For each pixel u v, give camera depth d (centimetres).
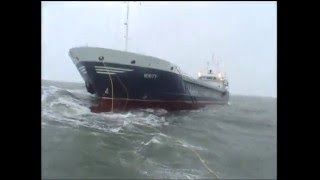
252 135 2269
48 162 1315
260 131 2462
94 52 2278
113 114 2347
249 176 1366
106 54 2273
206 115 3011
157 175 1284
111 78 2320
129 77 2341
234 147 1847
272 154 1741
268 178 1347
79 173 1240
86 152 1477
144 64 2345
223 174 1373
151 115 2458
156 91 2491
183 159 1514
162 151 1591
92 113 2303
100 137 1725
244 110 4159
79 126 1919
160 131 2042
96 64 2297
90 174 1238
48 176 1185
